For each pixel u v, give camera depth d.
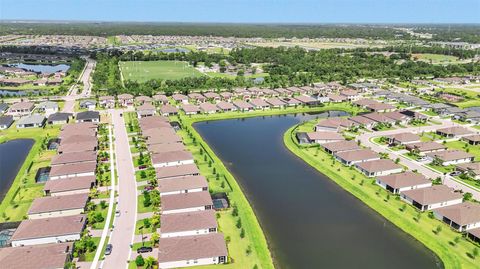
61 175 112.56
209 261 77.06
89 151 130.50
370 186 113.06
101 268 74.94
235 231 88.31
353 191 110.62
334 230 92.00
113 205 98.06
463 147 147.25
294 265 79.00
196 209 95.88
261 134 166.38
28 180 113.19
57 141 146.00
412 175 113.25
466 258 79.75
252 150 145.88
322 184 117.00
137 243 82.62
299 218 97.25
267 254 81.44
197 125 178.25
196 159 130.50
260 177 121.50
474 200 103.06
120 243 82.62
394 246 85.88
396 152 141.38
